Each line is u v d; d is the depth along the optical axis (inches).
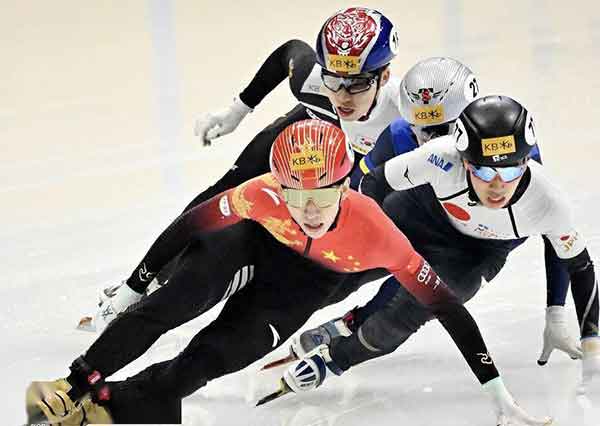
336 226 367.2
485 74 839.1
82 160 689.0
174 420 378.6
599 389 417.1
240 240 384.2
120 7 1071.0
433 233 435.8
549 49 900.6
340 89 453.1
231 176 501.4
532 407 407.2
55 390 364.8
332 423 402.9
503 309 495.2
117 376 444.5
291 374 410.3
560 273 433.4
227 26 995.3
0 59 904.3
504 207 397.4
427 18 1005.2
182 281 371.9
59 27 1000.9
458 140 378.3
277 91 804.6
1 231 583.8
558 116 743.7
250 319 381.4
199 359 375.6
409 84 435.2
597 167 649.6
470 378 439.5
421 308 408.8
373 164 457.1
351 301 518.9
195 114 763.4
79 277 527.2
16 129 746.8
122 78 850.1
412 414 408.8
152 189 639.1
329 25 454.9
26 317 489.1
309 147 343.3
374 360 458.6
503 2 1062.4
